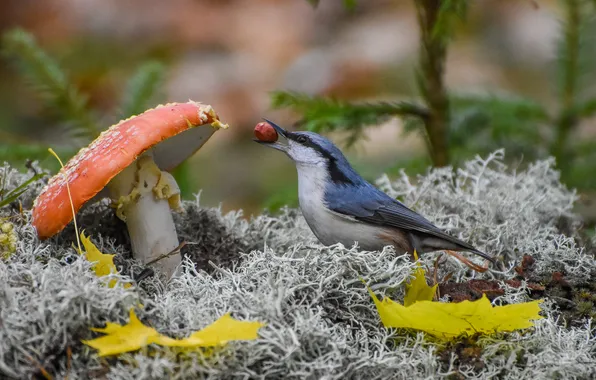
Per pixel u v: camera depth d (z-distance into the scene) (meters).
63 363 5.73
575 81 10.65
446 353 6.39
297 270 6.72
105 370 5.67
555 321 6.91
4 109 15.70
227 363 5.71
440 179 9.47
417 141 13.97
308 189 8.28
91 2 18.78
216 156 15.21
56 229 6.64
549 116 10.73
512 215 8.62
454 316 6.17
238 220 8.98
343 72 17.14
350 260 6.78
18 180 8.23
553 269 7.68
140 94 10.44
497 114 10.69
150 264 7.25
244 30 18.56
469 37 17.75
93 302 5.76
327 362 5.90
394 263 6.88
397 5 18.61
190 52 18.31
